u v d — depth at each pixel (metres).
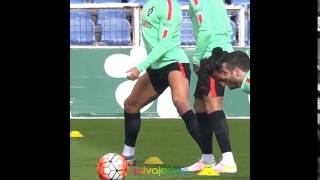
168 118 28.08
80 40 30.16
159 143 23.36
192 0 19.55
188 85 19.78
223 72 19.55
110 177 17.08
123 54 28.52
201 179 18.34
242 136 24.09
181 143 23.38
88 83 28.59
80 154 21.64
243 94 27.41
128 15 29.80
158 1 19.70
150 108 28.06
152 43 19.80
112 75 28.59
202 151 19.52
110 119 28.59
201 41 19.48
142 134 24.94
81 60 28.58
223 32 19.58
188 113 19.61
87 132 25.59
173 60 19.72
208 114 19.41
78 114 28.73
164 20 19.64
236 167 19.39
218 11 19.50
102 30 30.06
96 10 29.98
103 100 28.64
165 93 27.97
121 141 23.89
